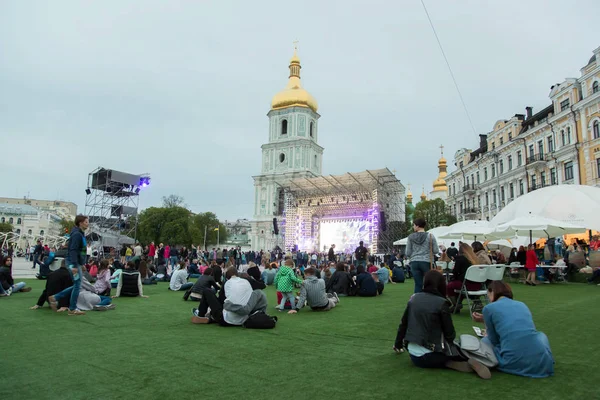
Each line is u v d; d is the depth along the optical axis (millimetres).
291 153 66312
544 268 17500
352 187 43594
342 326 7262
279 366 4633
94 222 35562
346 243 44125
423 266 8594
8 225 82188
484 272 8055
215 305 7340
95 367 4523
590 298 11234
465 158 54719
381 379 4172
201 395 3695
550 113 38125
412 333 4621
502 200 44875
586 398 3643
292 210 47344
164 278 19172
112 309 9203
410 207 70688
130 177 36375
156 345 5625
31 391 3754
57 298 8586
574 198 19656
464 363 4441
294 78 70938
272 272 17312
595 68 31828
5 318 7645
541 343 4324
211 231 84062
